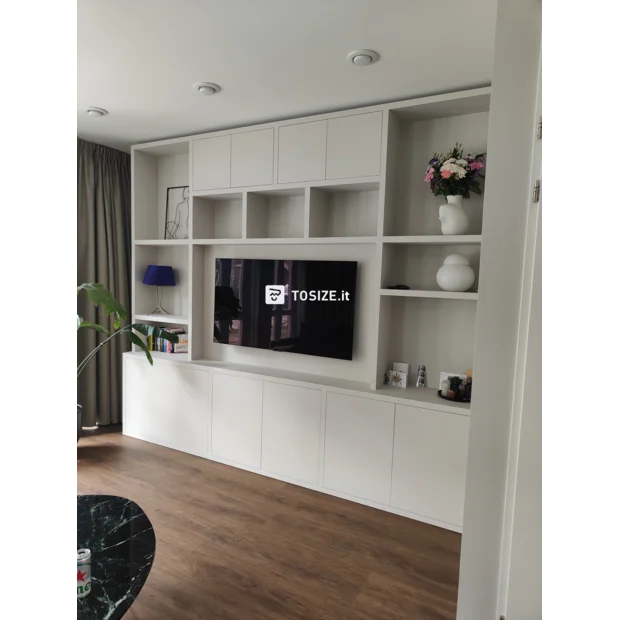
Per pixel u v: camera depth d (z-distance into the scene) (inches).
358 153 111.2
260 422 126.5
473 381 54.0
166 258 162.4
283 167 122.8
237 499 111.3
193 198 141.6
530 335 44.5
